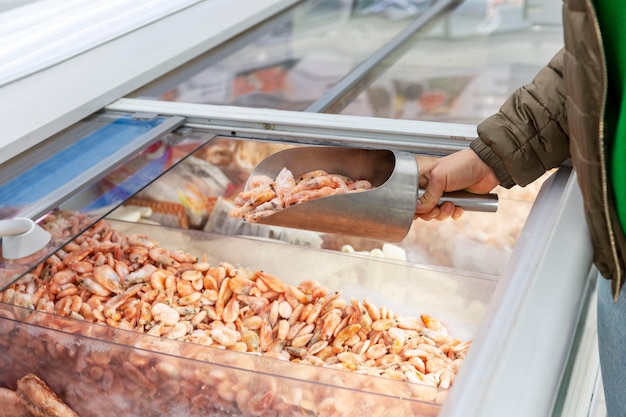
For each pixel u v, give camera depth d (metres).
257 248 1.32
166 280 1.24
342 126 1.24
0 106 1.29
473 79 1.67
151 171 1.15
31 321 0.97
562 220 0.84
